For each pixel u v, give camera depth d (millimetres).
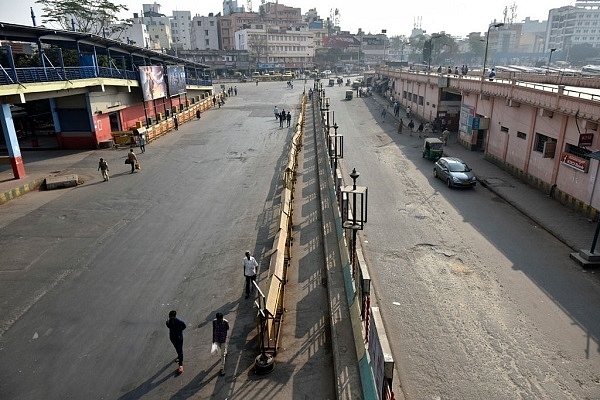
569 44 160625
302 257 14891
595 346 10656
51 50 40031
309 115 51750
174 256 15414
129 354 10391
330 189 21203
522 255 15586
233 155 30859
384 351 6840
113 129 38188
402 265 14836
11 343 10859
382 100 69062
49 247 16312
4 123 23750
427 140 30656
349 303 11523
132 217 19312
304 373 9492
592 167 18531
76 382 9516
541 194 22391
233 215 19234
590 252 14773
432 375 9672
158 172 26672
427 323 11570
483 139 33250
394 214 19766
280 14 157250
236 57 123312
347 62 154000
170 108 50375
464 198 22219
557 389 9258
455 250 15984
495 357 10258
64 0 57594
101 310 12211
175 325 9461
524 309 12211
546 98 21844
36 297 12906
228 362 9930
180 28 165375
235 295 12766
